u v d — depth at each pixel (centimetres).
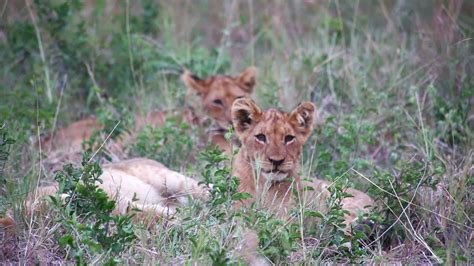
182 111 1485
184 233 923
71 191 927
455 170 1088
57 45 1571
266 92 1495
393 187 1023
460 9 1452
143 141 1298
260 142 1084
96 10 1753
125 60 1597
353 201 1078
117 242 870
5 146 1088
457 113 1299
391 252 951
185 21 1847
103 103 1485
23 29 1564
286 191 1070
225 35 1745
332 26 1659
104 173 1126
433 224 1001
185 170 1244
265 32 1780
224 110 1498
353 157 1234
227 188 945
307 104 1123
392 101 1394
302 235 888
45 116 1341
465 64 1370
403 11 1605
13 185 1020
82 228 862
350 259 916
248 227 903
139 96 1512
